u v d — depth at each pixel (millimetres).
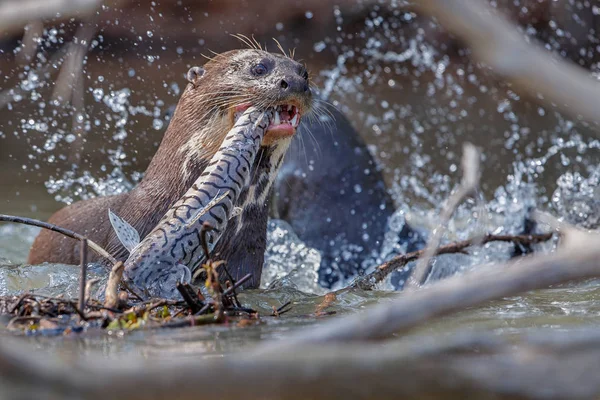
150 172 9320
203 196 7062
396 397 3447
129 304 6562
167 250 6789
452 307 3465
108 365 3271
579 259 3406
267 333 5984
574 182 12625
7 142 17594
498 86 23906
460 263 11141
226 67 8781
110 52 22531
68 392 3113
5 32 4055
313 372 3383
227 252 8797
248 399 3324
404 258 9078
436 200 15797
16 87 17484
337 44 26734
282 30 26688
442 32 25812
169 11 24484
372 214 12711
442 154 18688
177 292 6770
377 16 26625
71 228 9594
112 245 8930
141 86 21203
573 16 21688
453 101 23125
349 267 12234
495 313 7145
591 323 6711
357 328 3561
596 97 3154
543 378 3502
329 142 12961
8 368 3057
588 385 3480
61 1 3969
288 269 11688
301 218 12672
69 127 17078
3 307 6617
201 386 3262
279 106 8422
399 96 23812
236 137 7508
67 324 6168
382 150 18797
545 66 3178
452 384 3471
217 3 25641
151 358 5125
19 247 12594
